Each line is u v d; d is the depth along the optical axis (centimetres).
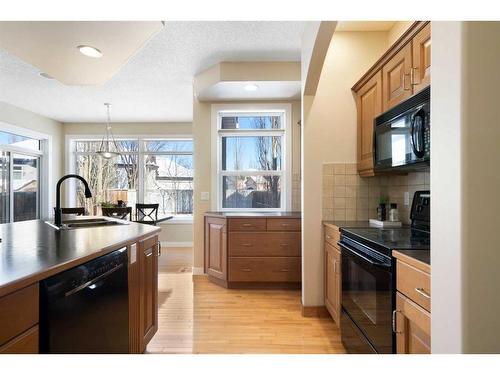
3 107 474
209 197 395
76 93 434
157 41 283
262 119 426
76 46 170
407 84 184
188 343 216
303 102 273
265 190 425
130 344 167
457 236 75
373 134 229
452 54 77
